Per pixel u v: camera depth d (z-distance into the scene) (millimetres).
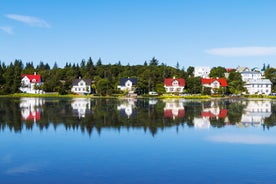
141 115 63469
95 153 31484
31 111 70875
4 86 176375
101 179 24062
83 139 38094
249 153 31781
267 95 168125
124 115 63188
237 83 183250
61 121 53438
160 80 187750
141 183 23297
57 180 23797
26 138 38625
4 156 30297
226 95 169875
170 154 31281
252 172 25812
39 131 43531
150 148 33688
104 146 34469
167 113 68000
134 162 28391
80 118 57781
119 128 46344
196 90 178125
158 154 31297
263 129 46562
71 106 87250
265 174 25328
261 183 23422
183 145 35188
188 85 182125
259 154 31438
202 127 48031
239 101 119562
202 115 64375
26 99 129625
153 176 24766
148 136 40250
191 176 24812
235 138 39406
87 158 29625
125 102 109125
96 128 46281
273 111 74438
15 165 27406
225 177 24641
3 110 73062
